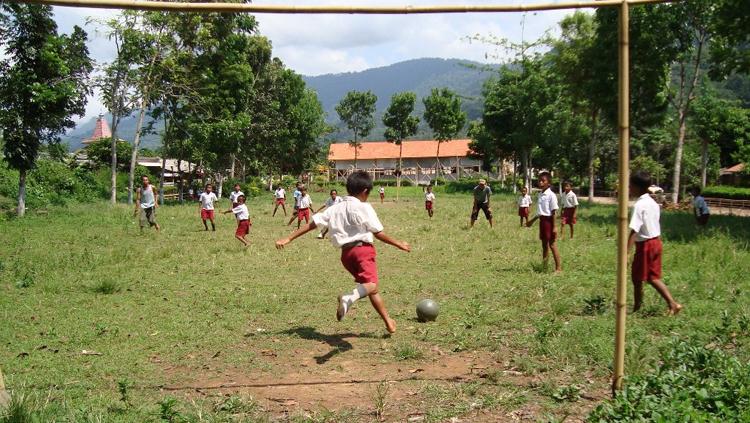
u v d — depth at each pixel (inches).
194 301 324.8
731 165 2101.4
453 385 186.2
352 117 2903.5
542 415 161.2
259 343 242.1
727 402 151.7
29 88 858.8
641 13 1027.3
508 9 146.8
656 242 263.7
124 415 163.3
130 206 1166.3
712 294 298.2
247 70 1550.2
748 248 466.9
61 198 1221.1
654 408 145.5
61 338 249.6
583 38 1218.0
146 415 163.0
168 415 154.9
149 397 180.9
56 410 164.4
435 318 274.2
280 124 2023.9
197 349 234.4
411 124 2751.0
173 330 263.0
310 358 220.5
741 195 1512.1
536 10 147.4
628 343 213.0
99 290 352.5
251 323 276.4
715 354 180.9
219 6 138.6
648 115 1165.7
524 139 1811.0
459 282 373.7
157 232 724.7
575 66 1229.1
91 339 247.6
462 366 207.6
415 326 264.1
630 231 262.8
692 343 201.0
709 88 1557.6
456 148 3161.9
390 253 524.1
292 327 267.4
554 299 305.6
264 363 215.0
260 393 184.2
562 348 214.1
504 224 815.1
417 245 578.6
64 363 215.9
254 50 1937.7
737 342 216.8
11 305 312.2
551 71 1501.0
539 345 220.4
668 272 374.0
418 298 330.6
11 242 597.3
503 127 2122.3
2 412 153.0
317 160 2888.8
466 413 163.5
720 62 851.4
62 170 1421.0
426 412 165.0
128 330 263.0
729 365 172.6
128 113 1305.4
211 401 176.9
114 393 184.4
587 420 150.3
